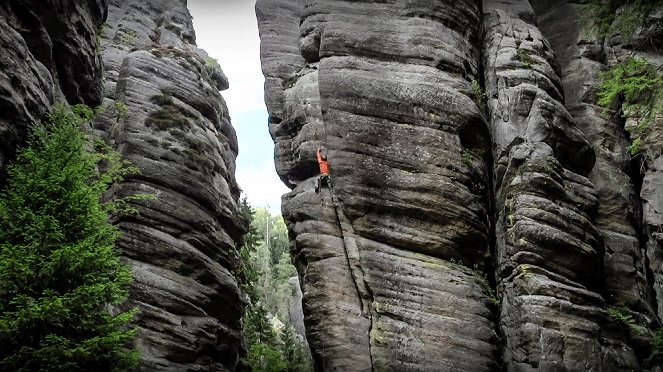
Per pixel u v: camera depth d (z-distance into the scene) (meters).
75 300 15.15
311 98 27.55
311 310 24.03
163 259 23.75
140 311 22.36
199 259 24.48
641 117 27.05
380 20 28.52
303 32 29.14
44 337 14.76
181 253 24.08
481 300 24.36
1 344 14.87
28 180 16.02
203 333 23.50
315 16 29.03
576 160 27.27
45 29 20.89
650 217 27.28
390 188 25.19
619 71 23.64
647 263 27.36
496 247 25.92
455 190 25.50
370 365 22.88
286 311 54.66
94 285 15.38
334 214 25.23
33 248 15.29
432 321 23.56
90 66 23.59
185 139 26.50
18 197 15.79
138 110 26.14
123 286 21.14
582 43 30.83
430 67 27.66
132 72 27.00
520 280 23.92
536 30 30.45
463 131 26.78
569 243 24.41
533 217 24.64
